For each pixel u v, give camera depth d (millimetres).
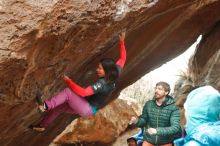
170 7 5668
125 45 6016
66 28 4195
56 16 4098
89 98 5023
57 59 4543
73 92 4973
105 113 9969
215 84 8477
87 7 4277
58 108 5172
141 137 6434
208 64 8703
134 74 7668
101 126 9891
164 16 5895
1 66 3941
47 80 4770
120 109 10250
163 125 5930
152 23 5859
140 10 4840
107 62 4969
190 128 3225
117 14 4594
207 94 3230
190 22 6961
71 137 9688
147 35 6262
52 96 5246
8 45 3920
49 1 4051
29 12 3996
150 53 7098
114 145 9930
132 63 6992
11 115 4836
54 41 4230
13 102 4426
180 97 9617
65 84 5473
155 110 5965
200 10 6625
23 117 5176
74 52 4719
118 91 7984
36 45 4090
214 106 3209
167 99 5945
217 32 8156
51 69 4633
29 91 4500
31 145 7352
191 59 9617
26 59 4035
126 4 4656
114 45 5621
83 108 4973
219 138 3070
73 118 7691
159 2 5086
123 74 7191
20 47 3963
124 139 10016
